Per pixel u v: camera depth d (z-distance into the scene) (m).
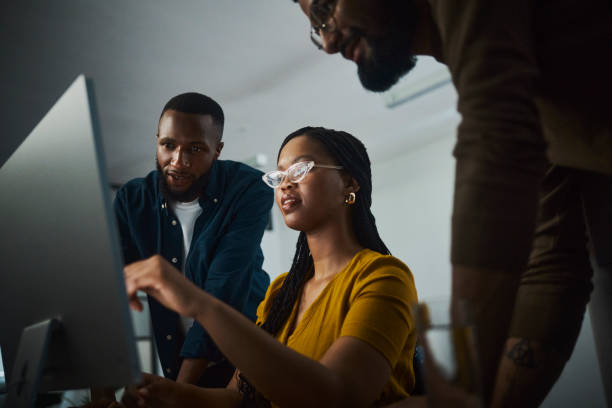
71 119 0.75
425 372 0.55
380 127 6.79
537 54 0.71
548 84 0.73
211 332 0.79
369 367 0.88
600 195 1.00
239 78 5.20
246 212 1.83
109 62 4.64
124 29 4.26
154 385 1.06
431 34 0.82
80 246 0.73
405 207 7.68
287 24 4.48
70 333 0.76
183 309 0.78
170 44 4.54
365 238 1.23
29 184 0.84
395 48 0.83
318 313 1.11
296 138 1.26
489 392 0.63
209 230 1.81
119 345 0.67
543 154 0.63
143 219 1.87
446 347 0.53
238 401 1.17
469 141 0.63
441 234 7.27
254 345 0.78
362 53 0.87
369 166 1.28
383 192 7.95
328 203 1.19
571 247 0.96
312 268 1.27
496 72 0.62
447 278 7.14
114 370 0.68
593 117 0.72
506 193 0.60
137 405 1.05
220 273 1.70
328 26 0.87
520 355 0.91
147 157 6.48
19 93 4.79
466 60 0.64
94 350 0.71
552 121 0.76
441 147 7.37
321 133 1.25
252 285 1.87
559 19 0.69
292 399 0.79
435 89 5.41
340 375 0.85
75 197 0.73
